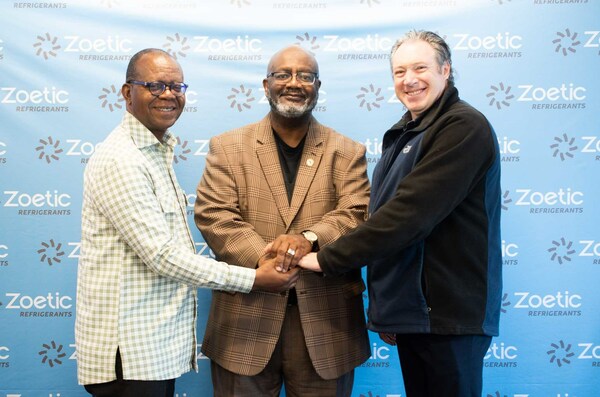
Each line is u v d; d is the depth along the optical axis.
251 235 1.84
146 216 1.58
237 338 1.87
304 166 1.96
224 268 1.69
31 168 2.36
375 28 2.38
